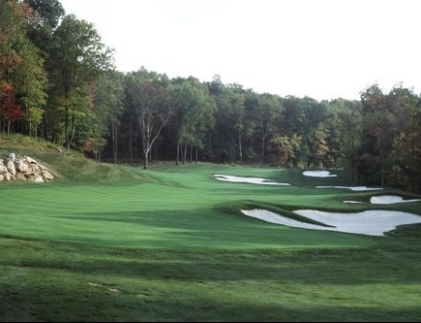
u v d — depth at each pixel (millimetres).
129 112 107938
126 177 50250
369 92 88438
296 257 16469
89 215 23000
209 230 21531
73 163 47688
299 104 135625
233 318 8320
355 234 26797
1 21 49688
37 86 54062
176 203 33156
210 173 83000
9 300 8672
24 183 36562
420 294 12031
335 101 165625
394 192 50844
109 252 13953
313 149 133125
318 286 12062
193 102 103812
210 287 10797
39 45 59125
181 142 106875
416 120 68250
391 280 13742
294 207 34719
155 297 9445
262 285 11578
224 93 140125
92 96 78750
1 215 19656
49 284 9930
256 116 131000
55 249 13641
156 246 15695
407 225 32688
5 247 13289
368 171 78562
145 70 129625
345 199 45594
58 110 62406
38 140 57438
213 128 123688
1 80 50250
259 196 46406
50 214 22062
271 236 21500
